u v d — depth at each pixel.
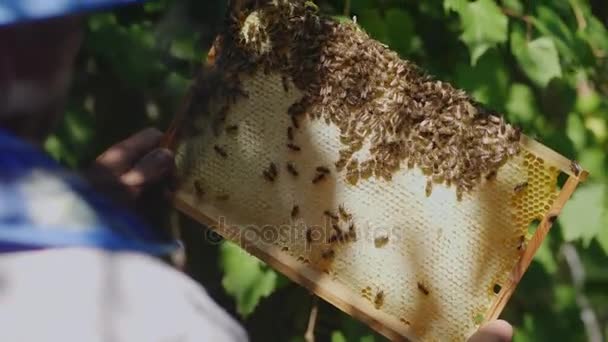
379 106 2.35
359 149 2.37
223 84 2.35
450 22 3.28
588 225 3.31
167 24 1.66
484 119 2.32
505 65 3.25
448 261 2.36
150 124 2.42
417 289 2.37
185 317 1.34
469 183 2.33
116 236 1.35
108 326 1.30
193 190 2.41
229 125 2.39
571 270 3.60
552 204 2.31
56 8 1.31
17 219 1.31
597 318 3.63
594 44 3.44
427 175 2.35
